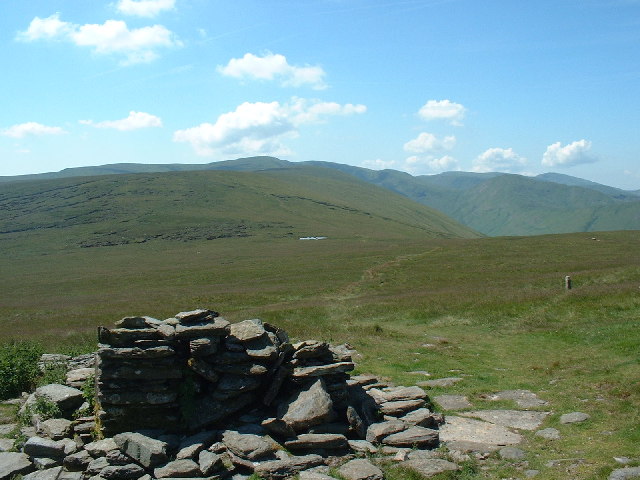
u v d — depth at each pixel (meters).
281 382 12.83
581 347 20.44
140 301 51.56
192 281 72.56
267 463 10.31
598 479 9.38
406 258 75.75
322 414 11.77
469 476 10.07
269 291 53.16
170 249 126.69
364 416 12.70
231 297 49.62
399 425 12.09
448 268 61.94
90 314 43.03
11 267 108.44
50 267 106.00
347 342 23.47
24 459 11.10
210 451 10.92
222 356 12.47
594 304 28.09
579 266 54.88
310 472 10.08
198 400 12.21
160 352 11.70
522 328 25.83
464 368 18.61
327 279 61.88
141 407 11.68
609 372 16.17
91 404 13.00
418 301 36.19
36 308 52.34
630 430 11.57
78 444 11.41
